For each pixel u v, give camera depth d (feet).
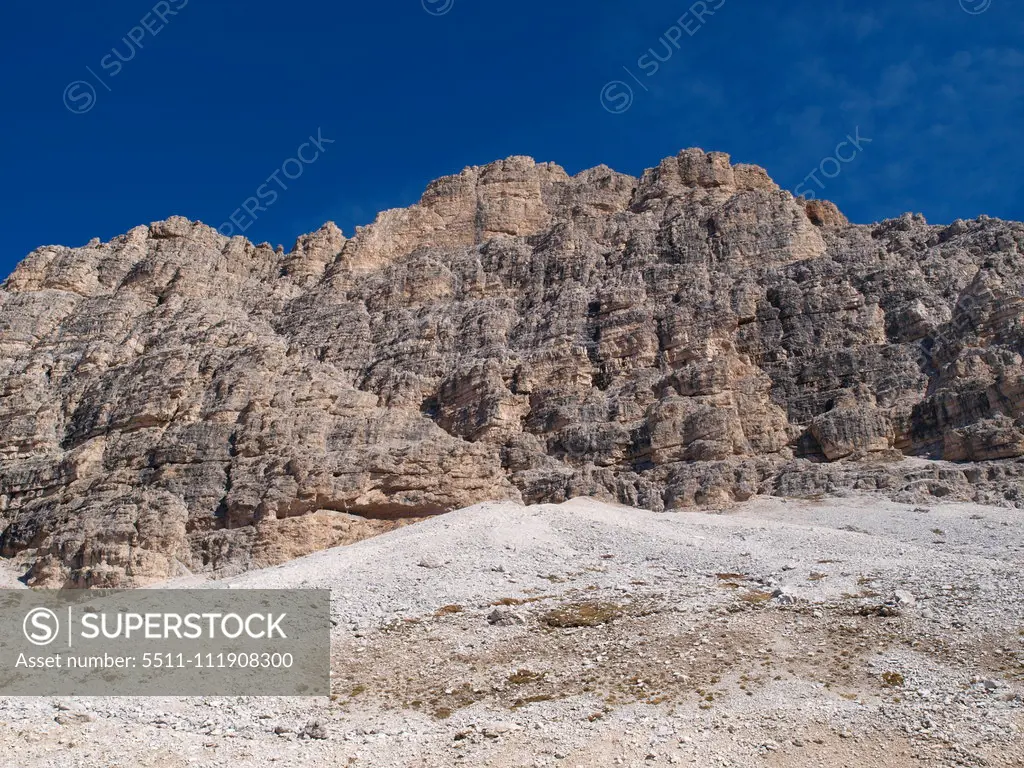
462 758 58.34
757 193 253.24
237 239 302.45
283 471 178.81
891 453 171.12
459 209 303.27
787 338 205.67
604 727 61.62
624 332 216.95
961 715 58.03
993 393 163.32
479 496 180.96
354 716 69.72
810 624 81.10
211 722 68.44
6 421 213.66
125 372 216.13
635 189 309.83
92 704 73.15
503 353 220.64
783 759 54.60
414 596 104.99
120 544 165.07
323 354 238.89
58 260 266.98
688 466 174.81
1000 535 119.03
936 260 214.48
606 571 113.70
